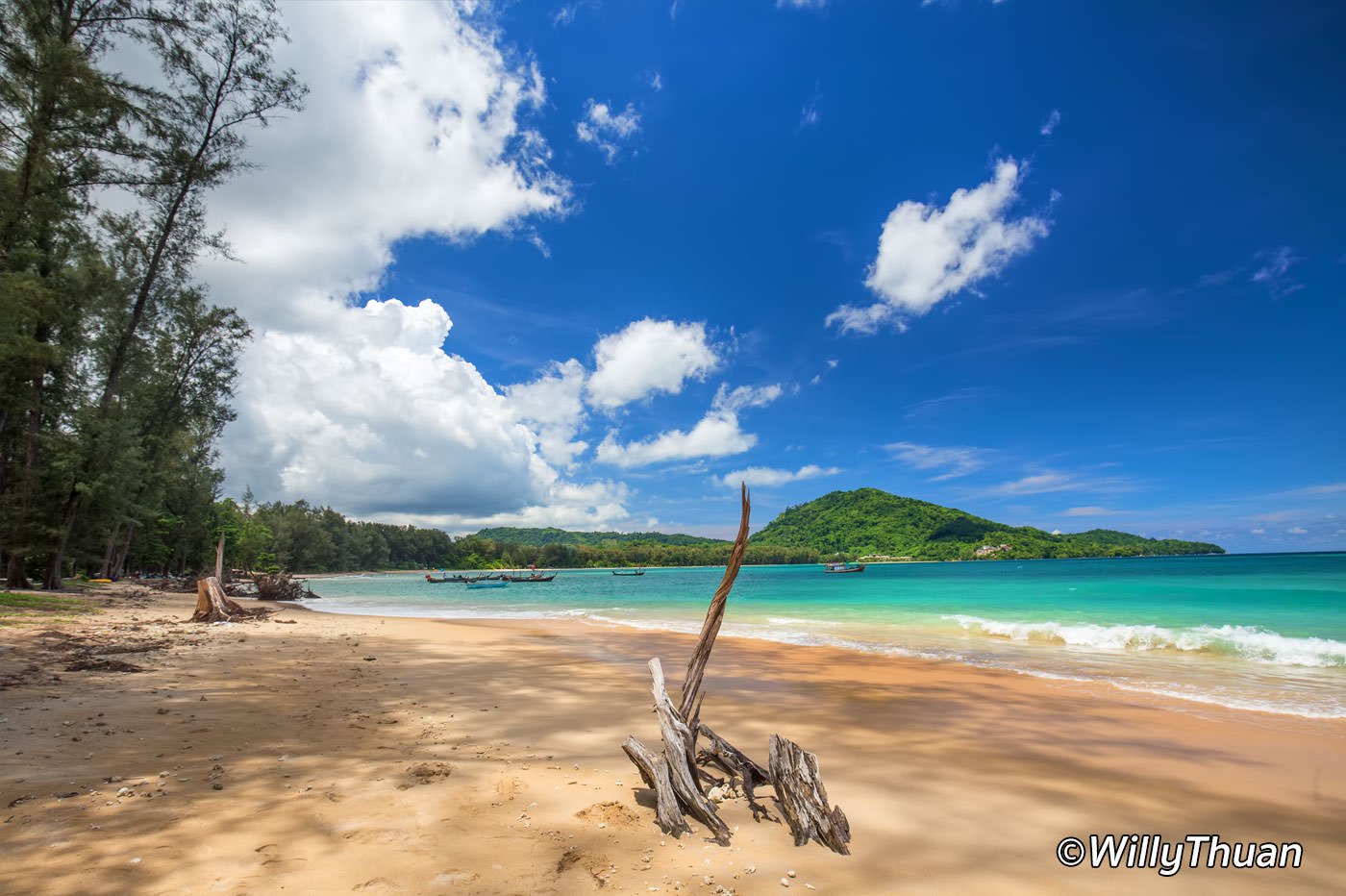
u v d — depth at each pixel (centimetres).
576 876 332
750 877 341
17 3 1919
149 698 730
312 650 1277
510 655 1299
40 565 2788
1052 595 2934
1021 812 457
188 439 3528
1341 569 5512
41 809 392
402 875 324
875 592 3716
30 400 2181
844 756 599
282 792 440
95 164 2208
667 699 470
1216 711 791
